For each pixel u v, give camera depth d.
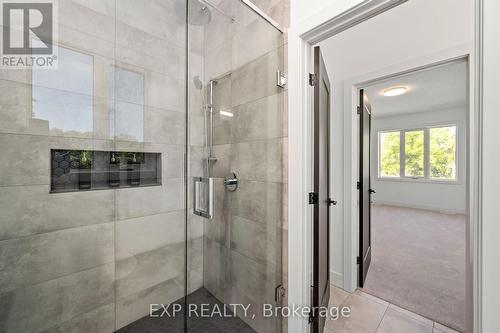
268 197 1.40
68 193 1.32
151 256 1.59
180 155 1.62
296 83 1.27
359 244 2.05
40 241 1.23
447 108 4.99
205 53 1.56
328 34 1.20
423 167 5.46
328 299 1.79
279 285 1.37
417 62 1.59
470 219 0.89
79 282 1.35
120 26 1.47
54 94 1.27
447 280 2.11
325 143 1.63
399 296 1.88
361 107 2.08
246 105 1.46
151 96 1.61
